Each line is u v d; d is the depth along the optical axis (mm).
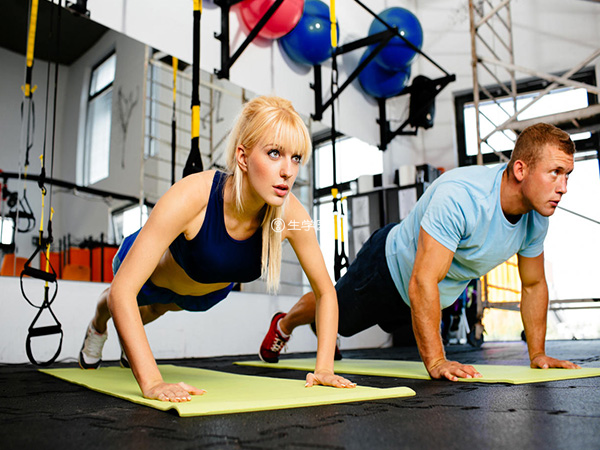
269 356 2500
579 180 4914
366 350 4145
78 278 2844
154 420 922
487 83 5590
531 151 1579
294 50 4098
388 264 2037
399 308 2111
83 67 2955
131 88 3141
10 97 2707
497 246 1752
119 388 1429
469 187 1673
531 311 1929
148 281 1678
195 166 1685
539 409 995
